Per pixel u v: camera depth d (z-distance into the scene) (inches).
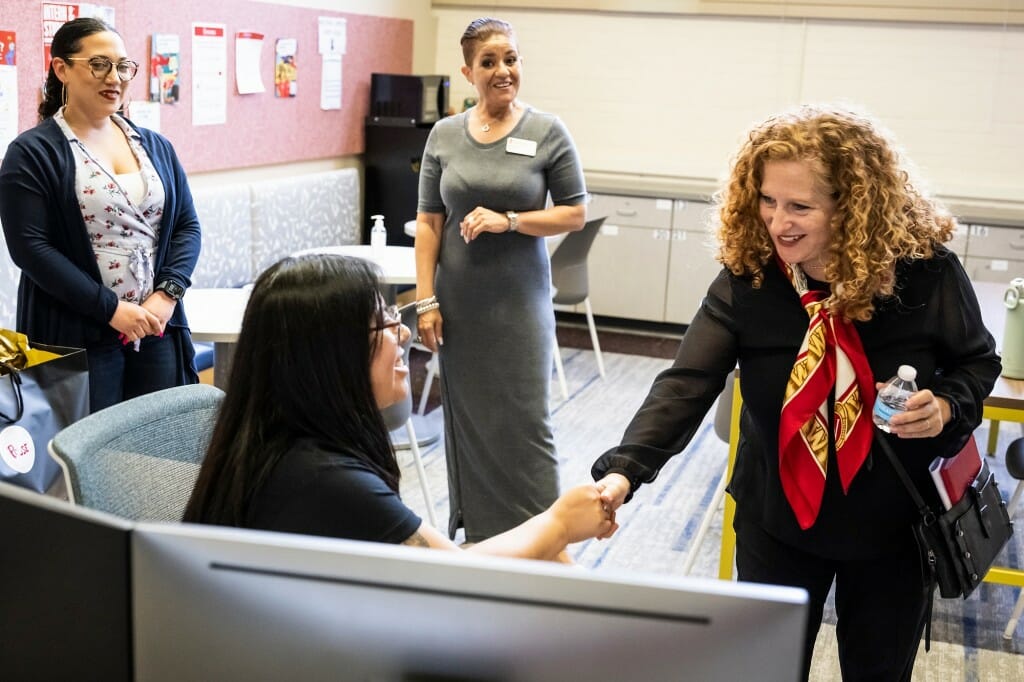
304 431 55.6
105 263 119.0
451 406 143.2
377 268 57.6
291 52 240.1
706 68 289.6
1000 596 146.3
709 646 35.7
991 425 196.1
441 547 55.4
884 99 278.7
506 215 132.6
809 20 279.9
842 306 71.7
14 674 41.0
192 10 204.8
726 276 78.4
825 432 73.9
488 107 135.0
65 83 118.1
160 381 126.3
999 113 270.8
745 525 82.0
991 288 167.6
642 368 254.4
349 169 269.3
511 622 36.3
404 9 292.7
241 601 38.1
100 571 39.1
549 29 300.5
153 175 122.7
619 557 153.0
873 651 79.4
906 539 76.4
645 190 279.1
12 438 100.2
